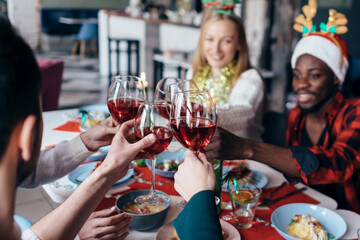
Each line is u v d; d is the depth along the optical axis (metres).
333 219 0.99
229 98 1.92
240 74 1.98
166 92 1.30
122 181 1.16
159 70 5.31
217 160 0.99
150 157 0.99
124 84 1.12
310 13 1.42
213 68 2.08
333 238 0.93
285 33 3.71
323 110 1.49
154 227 0.94
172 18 5.78
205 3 1.98
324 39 1.39
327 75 1.40
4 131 0.44
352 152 1.21
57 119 1.86
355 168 1.21
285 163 1.12
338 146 1.24
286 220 1.00
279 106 3.89
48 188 1.13
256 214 1.04
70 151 1.02
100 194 0.74
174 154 1.40
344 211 1.07
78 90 5.85
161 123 1.06
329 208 1.08
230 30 1.92
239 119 1.68
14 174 0.47
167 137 0.92
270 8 3.70
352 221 1.01
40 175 1.01
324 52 1.38
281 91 3.84
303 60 1.42
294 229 0.95
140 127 0.91
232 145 1.05
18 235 0.58
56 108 3.96
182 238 0.65
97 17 10.32
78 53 9.60
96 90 5.91
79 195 0.73
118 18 6.71
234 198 0.95
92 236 0.86
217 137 1.03
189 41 5.16
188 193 0.71
